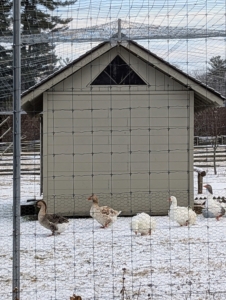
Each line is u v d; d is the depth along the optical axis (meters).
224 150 18.75
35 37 8.23
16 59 4.63
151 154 12.02
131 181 11.91
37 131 19.73
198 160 19.94
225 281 5.93
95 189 11.87
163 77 11.95
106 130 11.88
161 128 11.98
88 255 7.47
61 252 7.70
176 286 5.71
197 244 8.18
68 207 11.76
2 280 6.11
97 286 5.76
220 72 11.77
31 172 20.77
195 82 11.66
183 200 12.00
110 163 11.91
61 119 11.75
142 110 11.93
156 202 11.95
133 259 7.16
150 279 6.03
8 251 7.76
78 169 11.80
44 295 5.41
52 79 11.43
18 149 4.66
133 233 9.24
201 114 17.47
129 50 11.45
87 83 11.80
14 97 4.64
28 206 12.48
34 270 6.58
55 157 11.73
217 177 18.84
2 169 21.08
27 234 9.35
